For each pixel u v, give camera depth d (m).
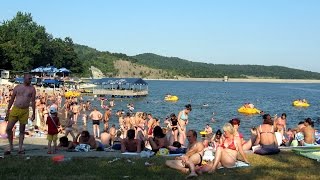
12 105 12.52
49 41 116.06
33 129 21.66
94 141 14.51
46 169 9.98
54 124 12.27
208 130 28.02
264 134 12.44
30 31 105.56
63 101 58.50
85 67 159.50
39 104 31.86
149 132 21.33
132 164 10.73
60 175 9.44
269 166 10.76
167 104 63.66
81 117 39.25
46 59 110.06
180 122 17.72
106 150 14.26
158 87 149.12
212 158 11.15
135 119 24.08
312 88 170.88
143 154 11.92
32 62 95.94
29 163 10.61
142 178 9.31
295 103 66.94
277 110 58.81
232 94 104.94
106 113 32.12
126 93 75.12
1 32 94.50
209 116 46.25
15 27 105.38
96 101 64.50
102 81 77.25
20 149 11.89
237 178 9.45
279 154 12.40
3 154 11.93
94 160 11.17
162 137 13.67
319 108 62.81
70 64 120.38
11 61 89.44
